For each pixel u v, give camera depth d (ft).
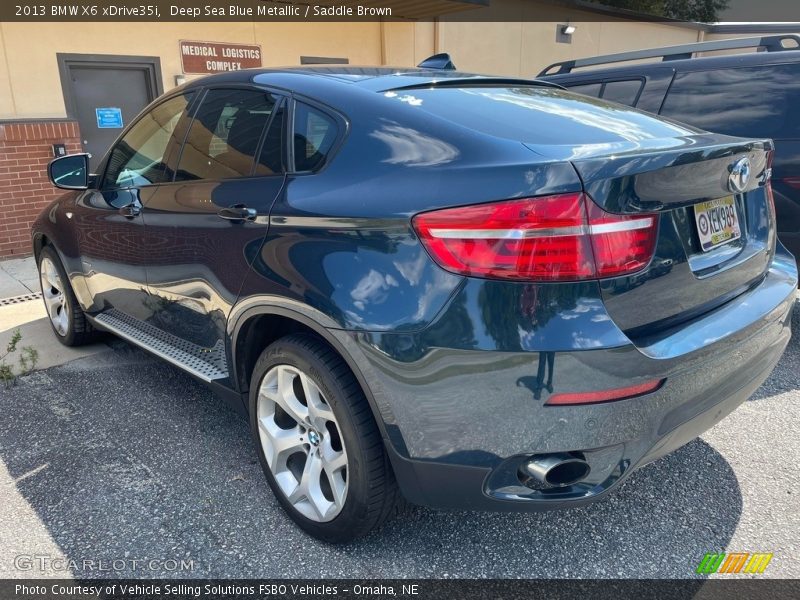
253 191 8.51
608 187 6.20
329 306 7.11
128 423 11.28
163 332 11.04
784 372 13.24
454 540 8.27
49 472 9.76
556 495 6.70
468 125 7.30
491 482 6.70
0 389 12.64
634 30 49.11
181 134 10.51
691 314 7.29
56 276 14.58
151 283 10.75
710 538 8.28
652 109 16.05
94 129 25.34
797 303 17.07
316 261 7.36
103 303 12.78
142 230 10.59
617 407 6.32
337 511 7.70
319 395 7.71
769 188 9.23
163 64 26.21
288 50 29.84
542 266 6.13
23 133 22.57
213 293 9.16
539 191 6.12
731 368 7.42
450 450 6.66
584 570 7.75
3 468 9.88
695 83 15.38
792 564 7.82
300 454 8.50
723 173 7.42
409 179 6.93
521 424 6.33
